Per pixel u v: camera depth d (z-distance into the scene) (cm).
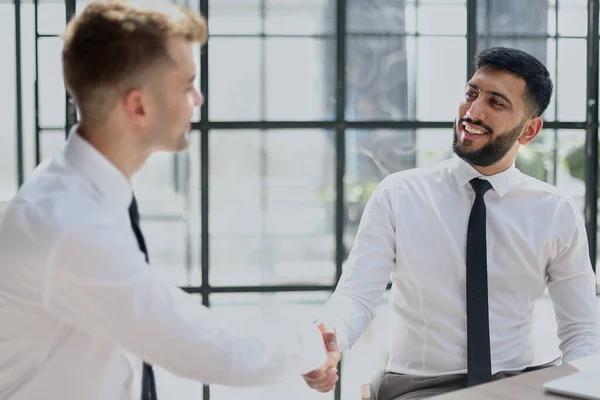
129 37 140
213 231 328
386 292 333
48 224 135
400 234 235
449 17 330
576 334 232
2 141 317
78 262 135
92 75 141
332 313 224
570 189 336
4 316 141
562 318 237
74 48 142
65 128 317
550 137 334
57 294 137
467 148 228
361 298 230
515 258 233
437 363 229
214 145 324
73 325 144
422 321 233
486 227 233
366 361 331
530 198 238
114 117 144
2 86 315
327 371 181
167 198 324
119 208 148
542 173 335
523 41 333
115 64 140
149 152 151
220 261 329
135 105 143
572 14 332
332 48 326
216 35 321
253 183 327
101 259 135
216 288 327
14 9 313
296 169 328
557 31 332
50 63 315
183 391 325
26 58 315
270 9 323
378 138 330
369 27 328
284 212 329
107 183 146
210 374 145
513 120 225
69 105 316
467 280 225
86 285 136
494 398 153
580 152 335
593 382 159
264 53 324
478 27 331
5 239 139
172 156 323
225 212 327
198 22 149
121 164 148
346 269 238
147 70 141
